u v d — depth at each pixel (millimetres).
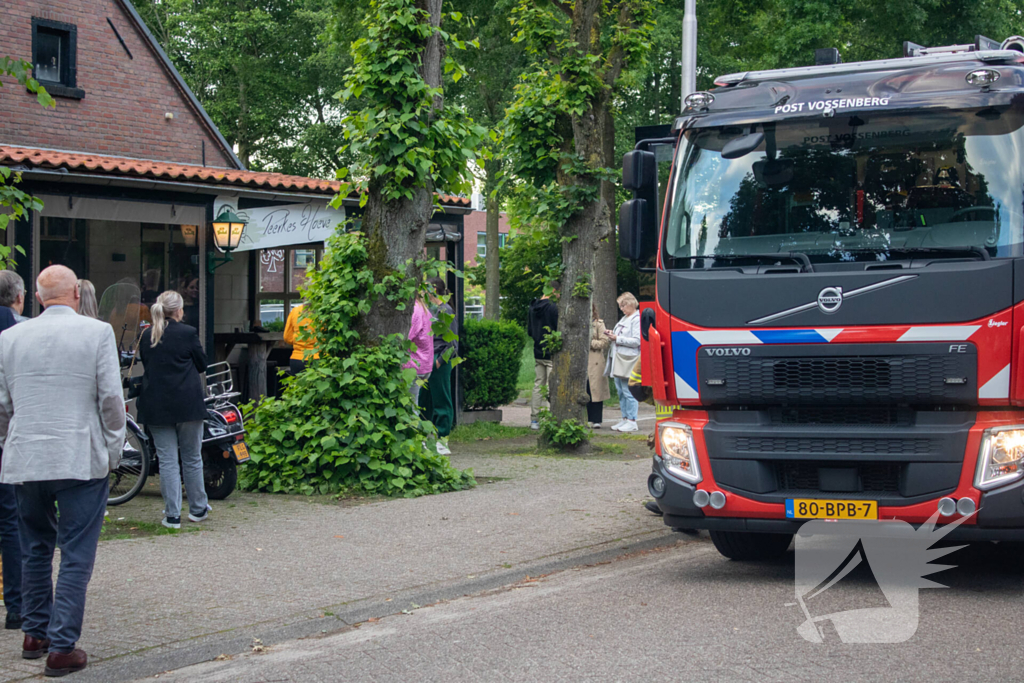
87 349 5035
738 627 5574
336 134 37719
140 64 18797
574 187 12430
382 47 9875
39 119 17156
